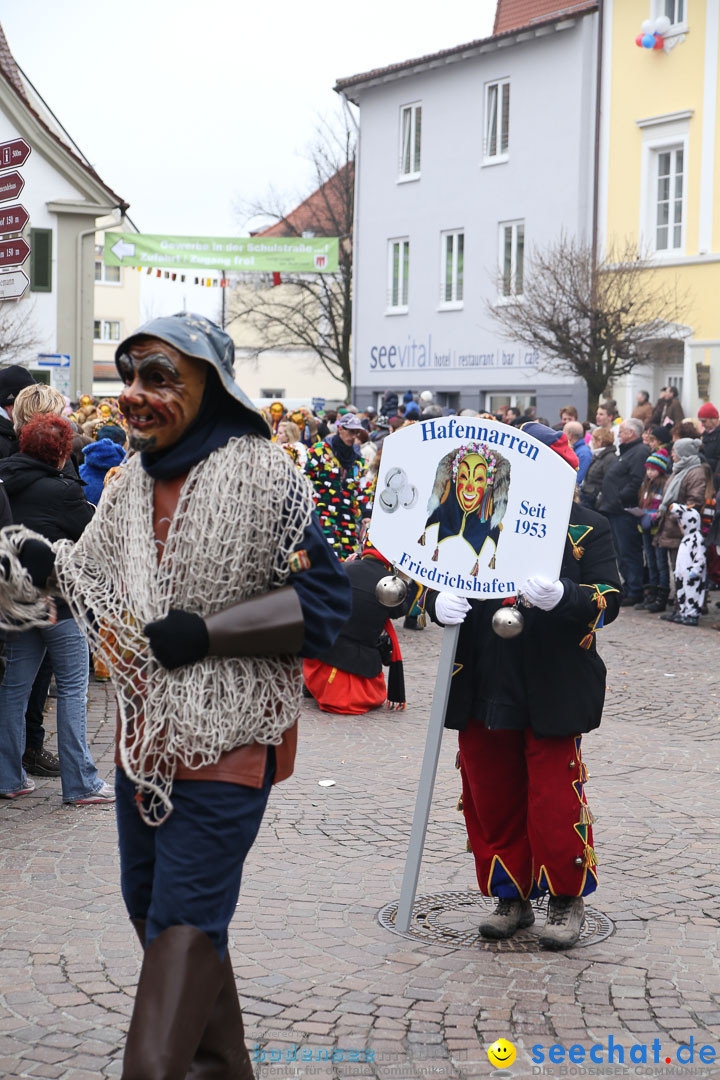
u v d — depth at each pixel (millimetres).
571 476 4133
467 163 28047
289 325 41031
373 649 8328
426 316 29562
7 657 5844
